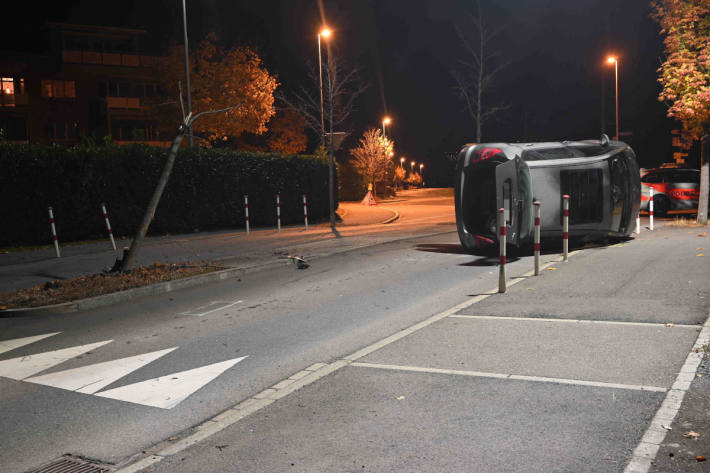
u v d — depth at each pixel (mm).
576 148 13922
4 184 17578
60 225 18797
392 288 10102
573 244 14148
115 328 8172
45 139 51781
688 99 15992
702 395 4594
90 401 5328
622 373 5203
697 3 16453
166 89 45625
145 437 4496
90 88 53469
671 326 6566
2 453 4309
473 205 13961
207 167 22922
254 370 5996
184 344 7145
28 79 51000
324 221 27922
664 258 10844
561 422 4277
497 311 7793
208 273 11812
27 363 6645
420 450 3975
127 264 11750
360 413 4668
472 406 4668
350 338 7043
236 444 4242
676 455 3688
